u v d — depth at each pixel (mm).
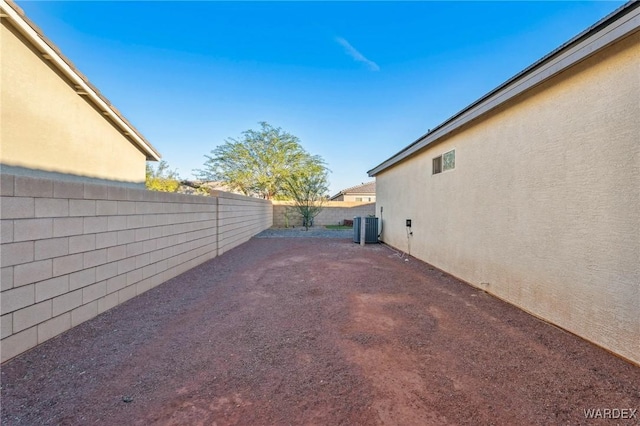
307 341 3121
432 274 6359
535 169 3943
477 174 5312
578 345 3066
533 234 3979
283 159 21594
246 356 2785
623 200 2799
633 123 2711
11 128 5016
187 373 2482
